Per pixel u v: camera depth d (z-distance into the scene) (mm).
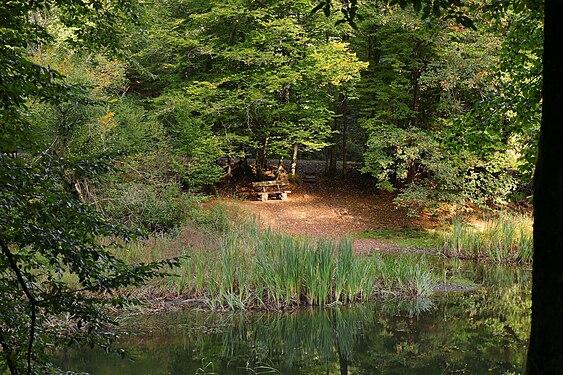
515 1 5441
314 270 9750
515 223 14781
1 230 3020
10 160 2947
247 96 16531
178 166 15273
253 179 21312
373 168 18109
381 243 15562
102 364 6590
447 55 15133
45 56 11008
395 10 15102
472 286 11281
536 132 6262
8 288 3266
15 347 3213
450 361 6859
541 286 2059
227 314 9062
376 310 9422
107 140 12258
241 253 10438
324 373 6430
